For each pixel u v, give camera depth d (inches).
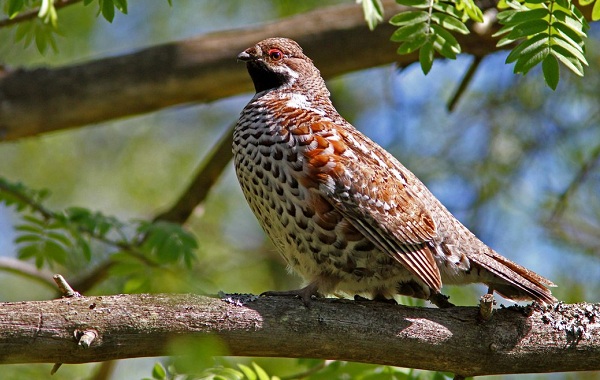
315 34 477.7
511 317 301.7
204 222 620.7
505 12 293.0
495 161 580.4
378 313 294.7
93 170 652.7
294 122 331.3
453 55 302.2
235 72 479.8
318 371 380.8
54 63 588.1
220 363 316.8
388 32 470.9
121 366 547.5
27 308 264.8
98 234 434.9
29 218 414.9
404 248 324.8
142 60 479.5
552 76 279.6
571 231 550.9
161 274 403.5
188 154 664.4
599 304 311.6
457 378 304.2
